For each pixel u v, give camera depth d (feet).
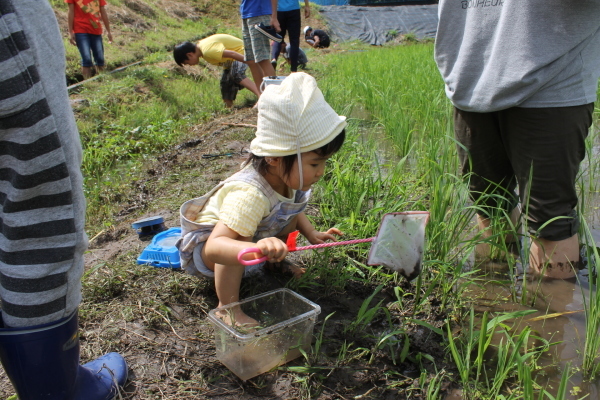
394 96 21.54
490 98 8.44
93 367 6.30
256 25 20.56
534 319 8.12
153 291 8.38
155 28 45.32
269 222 7.70
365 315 7.39
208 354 7.07
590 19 7.76
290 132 6.70
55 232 4.94
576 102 8.02
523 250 10.16
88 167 15.80
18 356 5.20
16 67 4.32
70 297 5.31
